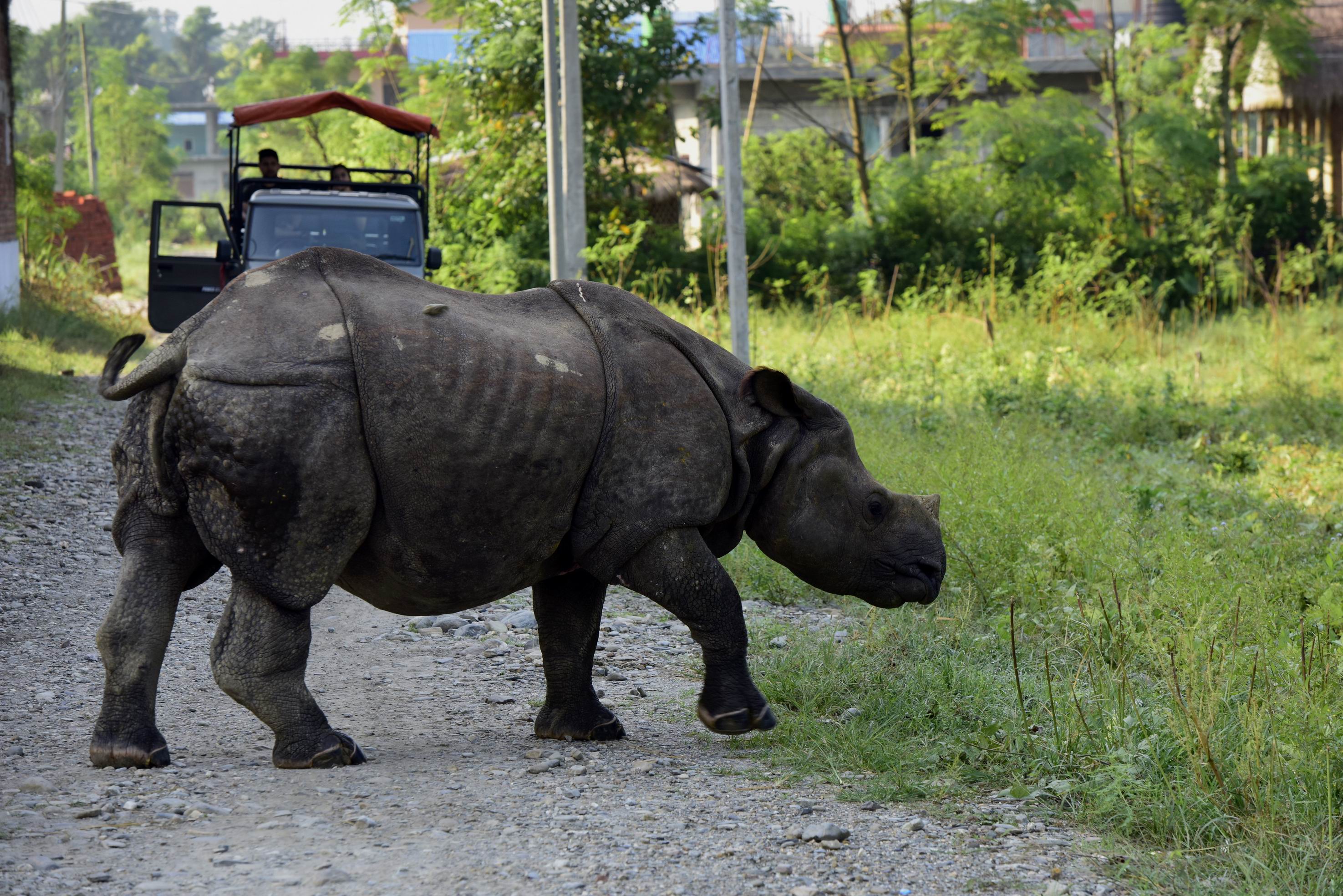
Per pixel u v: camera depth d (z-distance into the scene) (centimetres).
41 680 1220
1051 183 5053
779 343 3859
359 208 3142
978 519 1609
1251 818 862
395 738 1080
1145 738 980
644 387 991
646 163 5450
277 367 909
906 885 762
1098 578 1438
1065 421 2712
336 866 760
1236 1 5041
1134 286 4447
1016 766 980
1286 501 1900
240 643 938
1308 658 1064
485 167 5103
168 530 954
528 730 1116
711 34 5684
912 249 5038
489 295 1027
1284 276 4644
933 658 1269
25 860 753
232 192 3638
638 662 1352
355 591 1005
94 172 11688
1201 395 3059
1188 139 4997
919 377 3181
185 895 711
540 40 4884
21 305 4294
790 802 909
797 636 1368
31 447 2416
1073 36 5425
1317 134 5606
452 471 929
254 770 958
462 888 732
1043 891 759
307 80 13238
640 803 898
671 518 977
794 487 1055
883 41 5759
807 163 5888
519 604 1584
